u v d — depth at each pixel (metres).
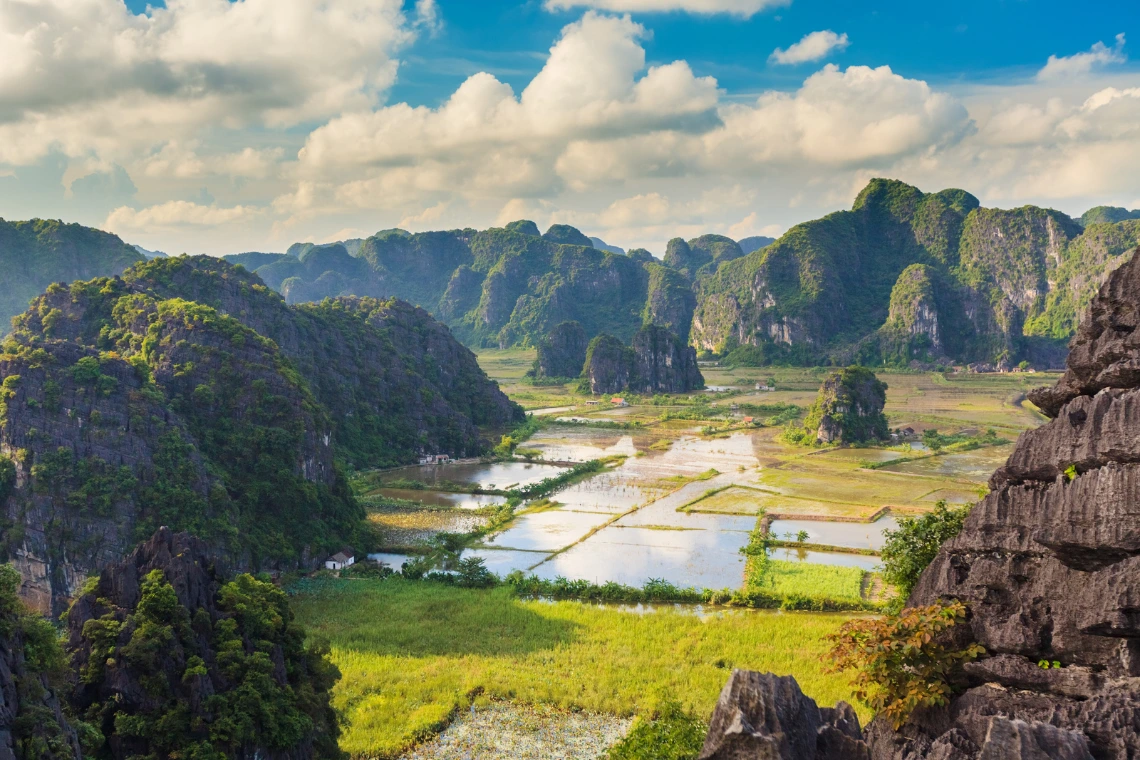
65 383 86.81
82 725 38.38
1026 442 27.58
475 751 50.25
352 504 108.19
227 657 43.94
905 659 26.78
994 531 28.20
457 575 86.50
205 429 101.62
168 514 83.25
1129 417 23.81
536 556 95.62
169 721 40.25
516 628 70.50
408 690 57.44
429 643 66.88
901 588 46.47
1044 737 18.95
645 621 71.50
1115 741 19.66
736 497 125.81
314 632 69.50
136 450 85.75
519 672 60.31
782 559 92.75
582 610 75.12
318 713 46.78
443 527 109.62
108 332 123.50
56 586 78.81
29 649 36.09
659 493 129.62
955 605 27.56
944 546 31.16
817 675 57.41
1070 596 25.20
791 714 21.20
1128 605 22.73
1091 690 23.58
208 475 91.25
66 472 81.12
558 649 65.00
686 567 90.38
